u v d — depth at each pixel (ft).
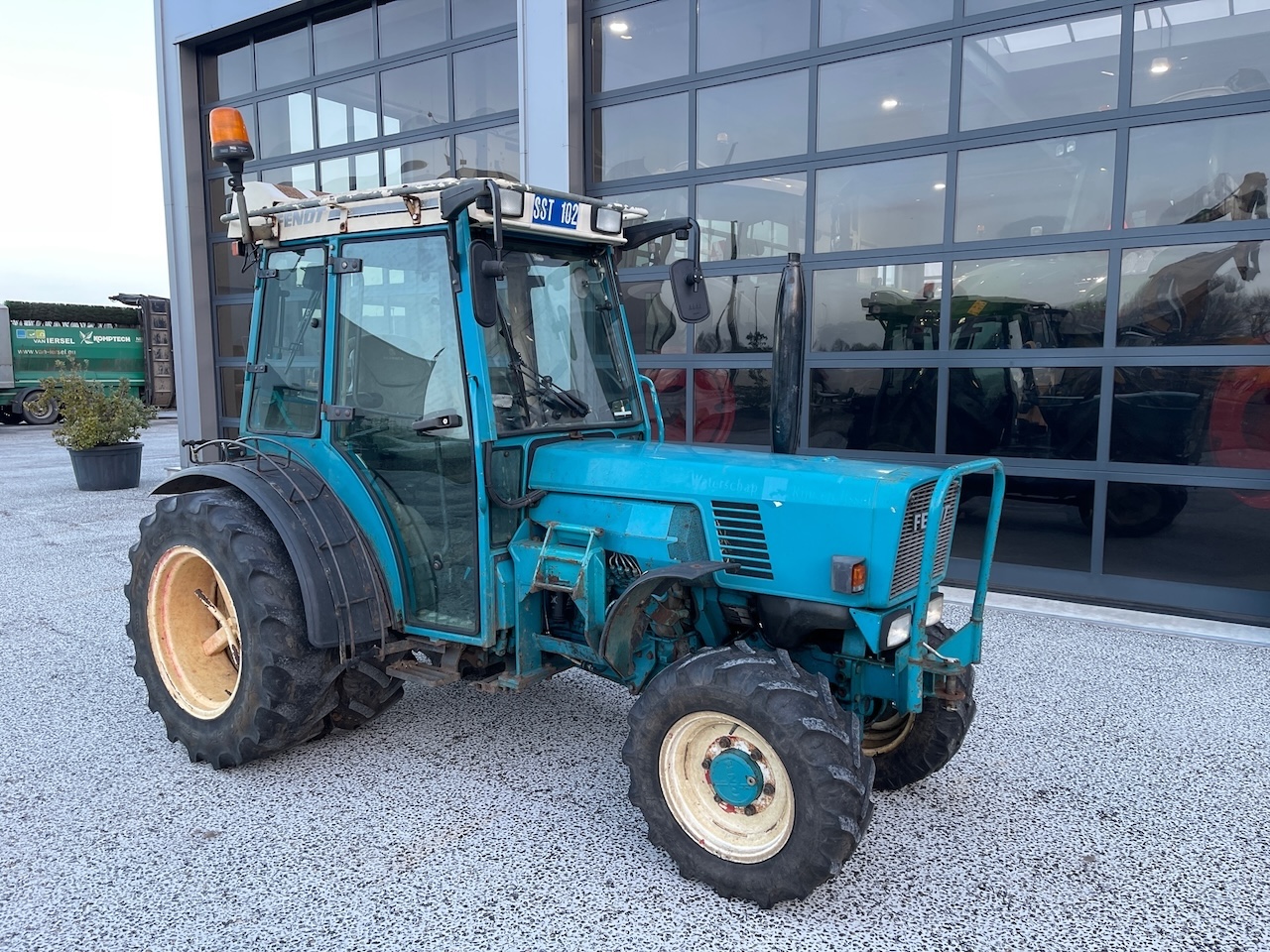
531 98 22.53
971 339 18.57
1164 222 16.56
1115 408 17.24
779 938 7.64
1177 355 16.57
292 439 11.46
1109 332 17.12
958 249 18.47
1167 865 8.82
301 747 11.51
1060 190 17.42
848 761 7.64
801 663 9.48
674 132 21.79
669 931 7.73
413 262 10.02
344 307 10.74
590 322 11.37
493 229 8.98
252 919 7.86
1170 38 16.17
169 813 9.75
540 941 7.58
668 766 8.53
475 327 9.47
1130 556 17.37
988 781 10.61
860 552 8.41
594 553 9.44
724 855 8.19
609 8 22.20
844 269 19.84
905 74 18.72
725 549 9.13
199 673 11.40
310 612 9.91
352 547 10.46
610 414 11.41
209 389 32.55
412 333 10.13
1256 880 8.57
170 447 50.57
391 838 9.25
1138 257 16.80
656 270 22.20
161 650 11.34
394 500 10.54
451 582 10.18
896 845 9.17
